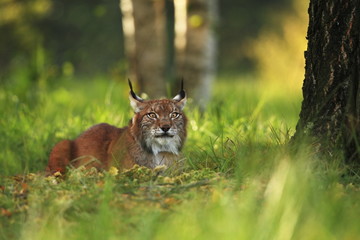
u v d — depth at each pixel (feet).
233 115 52.65
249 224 25.63
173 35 176.76
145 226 25.98
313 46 37.96
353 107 35.53
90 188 32.09
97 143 43.21
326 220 26.50
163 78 82.07
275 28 156.97
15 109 58.65
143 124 40.86
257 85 103.40
